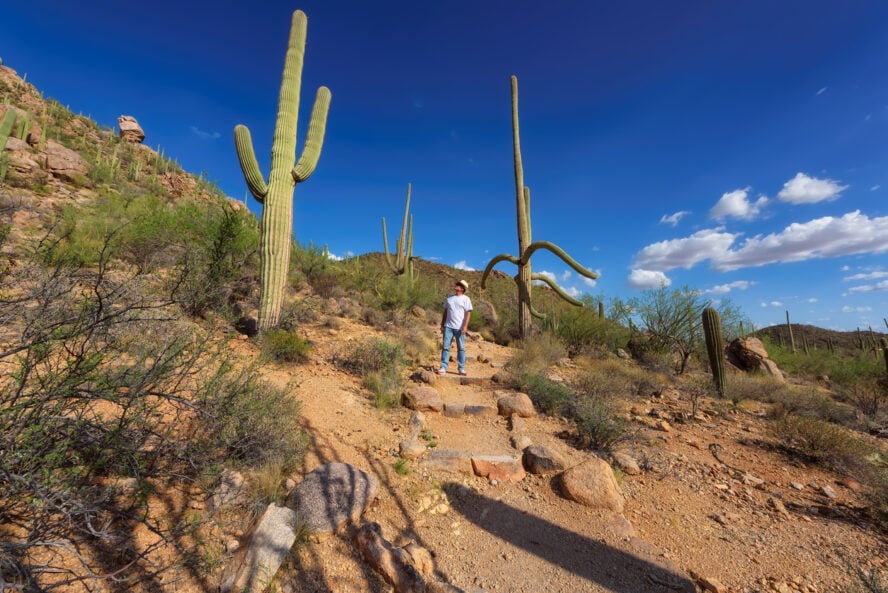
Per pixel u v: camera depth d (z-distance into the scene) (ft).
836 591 7.32
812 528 9.64
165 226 21.77
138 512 6.54
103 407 8.76
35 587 4.49
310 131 23.98
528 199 39.68
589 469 10.37
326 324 25.38
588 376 20.01
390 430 12.72
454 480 10.27
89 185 61.31
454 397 17.33
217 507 6.55
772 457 14.40
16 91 109.91
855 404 26.25
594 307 45.50
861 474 12.94
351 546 7.24
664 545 8.46
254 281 24.30
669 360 34.32
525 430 14.10
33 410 5.19
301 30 24.34
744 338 40.47
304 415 12.31
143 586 5.41
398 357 19.31
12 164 47.88
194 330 8.57
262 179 21.72
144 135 139.44
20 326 5.85
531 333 35.91
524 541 8.20
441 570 7.14
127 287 6.74
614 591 6.93
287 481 8.61
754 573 7.76
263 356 10.51
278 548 6.29
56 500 5.50
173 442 7.20
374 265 50.90
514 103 37.99
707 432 16.58
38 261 6.22
